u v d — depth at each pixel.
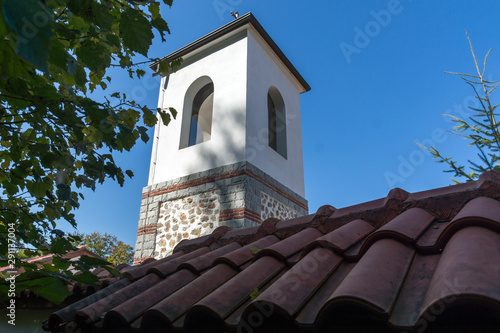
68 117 1.71
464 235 1.63
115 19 1.75
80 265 1.71
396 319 1.32
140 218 9.66
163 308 1.92
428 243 1.85
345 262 2.04
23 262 1.77
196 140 10.62
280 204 9.48
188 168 9.46
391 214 2.46
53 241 1.88
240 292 1.93
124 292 2.54
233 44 10.52
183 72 11.30
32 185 2.02
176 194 9.25
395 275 1.59
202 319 1.86
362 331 1.42
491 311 1.20
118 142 2.02
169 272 2.86
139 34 1.72
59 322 2.42
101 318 2.19
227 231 3.61
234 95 9.58
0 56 1.12
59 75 1.82
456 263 1.36
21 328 3.96
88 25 1.87
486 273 1.22
